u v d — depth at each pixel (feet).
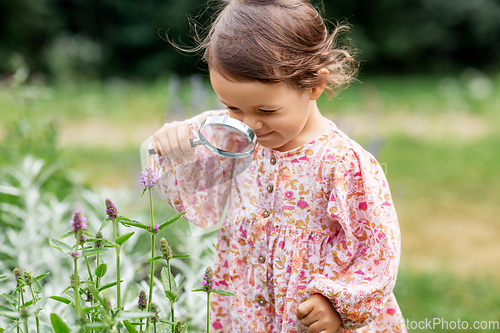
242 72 3.26
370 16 53.11
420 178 16.35
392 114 26.71
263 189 4.07
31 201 7.53
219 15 3.79
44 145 10.36
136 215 7.95
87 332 2.99
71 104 26.53
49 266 6.68
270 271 4.05
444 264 9.87
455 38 53.83
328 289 3.48
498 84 31.22
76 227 2.69
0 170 9.06
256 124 3.49
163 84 34.94
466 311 7.75
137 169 9.68
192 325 5.13
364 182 3.76
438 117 25.88
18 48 45.37
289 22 3.46
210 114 4.38
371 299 3.52
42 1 48.21
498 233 11.81
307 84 3.48
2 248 6.75
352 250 3.79
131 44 51.78
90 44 45.83
